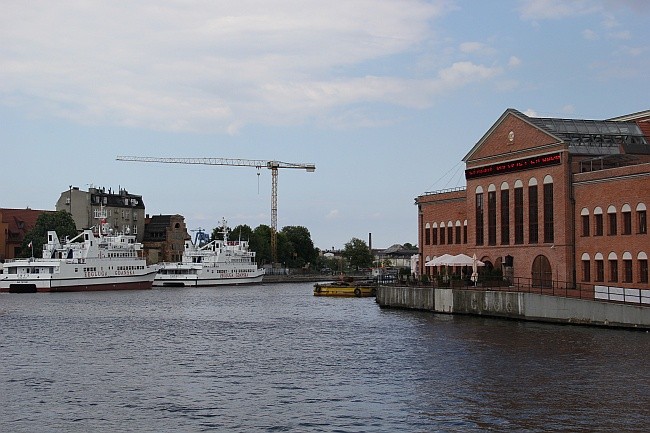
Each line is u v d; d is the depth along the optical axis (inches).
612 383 1657.2
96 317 3595.0
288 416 1427.2
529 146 3440.0
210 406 1517.0
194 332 2908.5
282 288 7194.9
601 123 3614.7
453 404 1494.8
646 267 2780.5
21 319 3447.3
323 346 2405.3
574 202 3191.4
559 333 2507.4
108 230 6633.9
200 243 7647.6
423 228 4485.7
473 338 2445.9
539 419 1364.4
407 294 3772.1
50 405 1534.2
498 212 3656.5
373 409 1471.5
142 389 1691.7
